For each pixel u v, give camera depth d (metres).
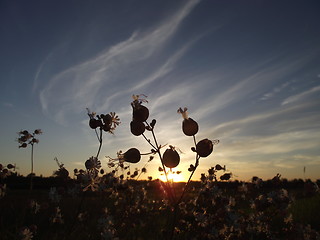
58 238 0.32
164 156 0.20
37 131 0.38
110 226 0.35
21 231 0.29
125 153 0.21
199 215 0.34
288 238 0.36
